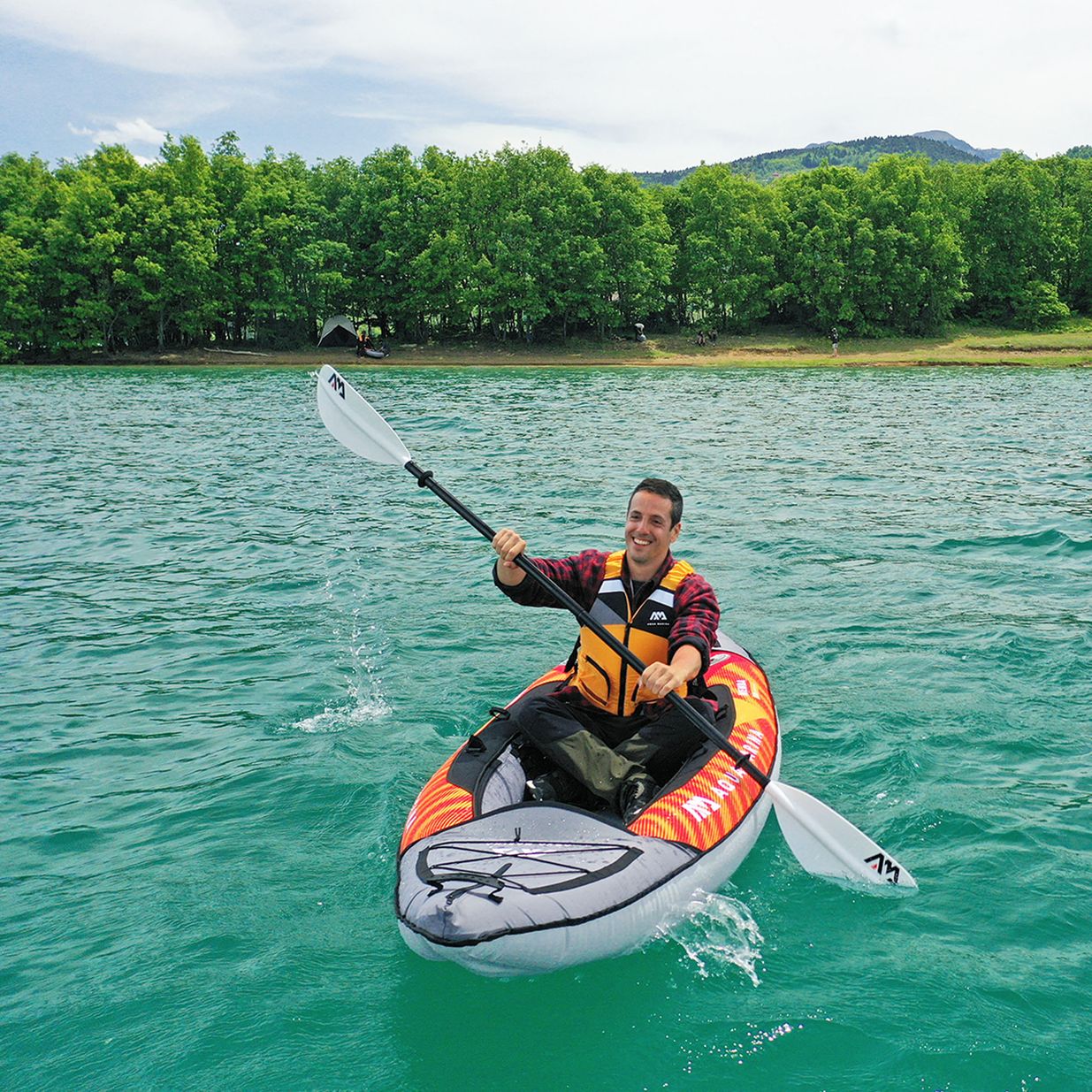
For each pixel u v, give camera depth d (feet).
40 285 154.51
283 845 14.75
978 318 197.47
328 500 41.96
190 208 158.30
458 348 170.40
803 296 184.55
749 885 13.53
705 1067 10.29
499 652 22.91
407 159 173.27
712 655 18.37
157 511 39.83
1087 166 216.74
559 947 11.02
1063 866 13.92
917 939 12.34
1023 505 39.17
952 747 17.79
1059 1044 10.52
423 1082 10.16
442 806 13.08
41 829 15.35
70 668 22.36
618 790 13.56
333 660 22.53
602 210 170.91
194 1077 10.28
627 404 86.63
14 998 11.50
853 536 34.22
